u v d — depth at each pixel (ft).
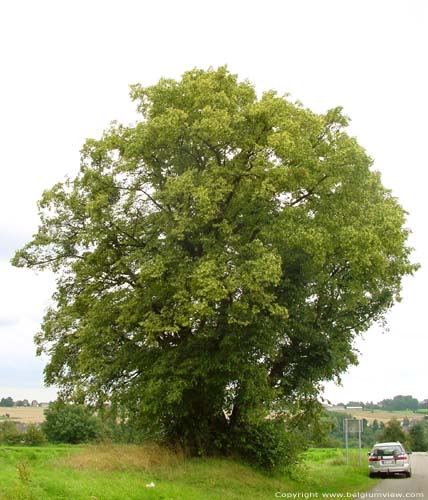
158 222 73.15
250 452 79.92
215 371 73.05
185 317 65.31
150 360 75.05
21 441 236.02
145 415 75.77
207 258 66.74
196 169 70.95
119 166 75.36
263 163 69.21
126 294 75.77
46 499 41.45
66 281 85.56
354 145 73.97
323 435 89.30
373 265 72.28
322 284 78.74
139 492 49.78
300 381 82.48
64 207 82.23
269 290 74.69
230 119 69.82
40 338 85.05
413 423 360.28
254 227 72.43
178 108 75.66
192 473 66.23
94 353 76.33
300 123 73.72
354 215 73.82
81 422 253.03
